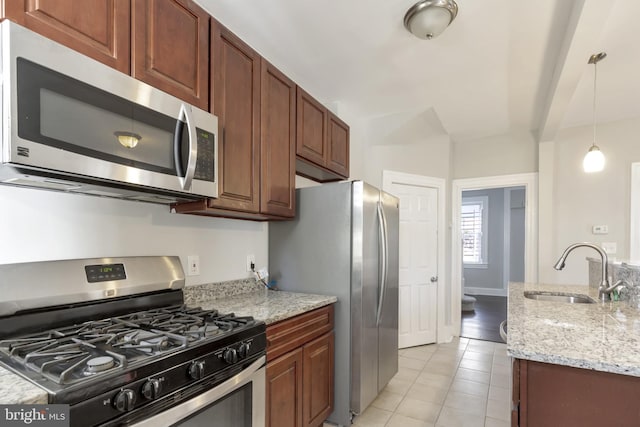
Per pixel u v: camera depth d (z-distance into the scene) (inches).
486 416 90.2
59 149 37.7
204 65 61.2
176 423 41.2
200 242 76.9
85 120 40.5
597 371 40.9
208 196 58.7
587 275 144.8
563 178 150.3
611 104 125.5
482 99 121.6
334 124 110.6
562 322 58.5
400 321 148.3
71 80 39.2
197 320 54.1
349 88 113.3
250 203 72.4
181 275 67.6
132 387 35.2
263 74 77.4
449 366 126.4
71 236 54.1
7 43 33.8
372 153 148.3
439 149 161.3
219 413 48.3
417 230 155.2
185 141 53.2
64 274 50.2
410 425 86.0
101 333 46.5
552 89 104.8
